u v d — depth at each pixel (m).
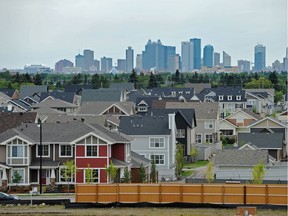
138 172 81.31
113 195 63.06
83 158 76.75
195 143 130.75
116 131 89.19
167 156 100.06
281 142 101.88
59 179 77.19
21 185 76.50
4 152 76.88
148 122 102.50
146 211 60.25
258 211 60.16
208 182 73.81
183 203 62.75
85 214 57.97
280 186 61.94
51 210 60.41
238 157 82.69
